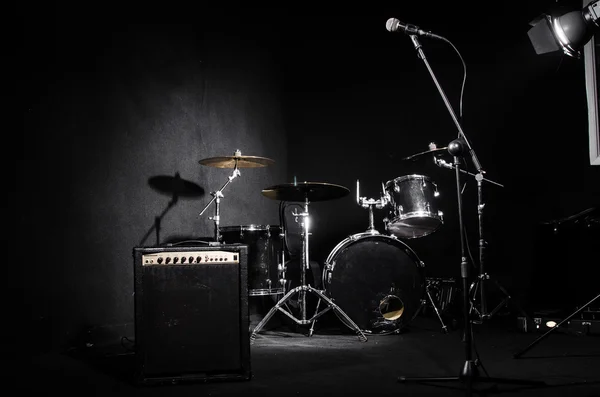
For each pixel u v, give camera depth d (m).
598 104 4.82
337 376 2.91
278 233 4.30
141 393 2.64
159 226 4.32
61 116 3.73
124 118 4.12
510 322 4.60
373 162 5.49
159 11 4.43
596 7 2.80
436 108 5.39
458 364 3.17
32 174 3.56
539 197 5.09
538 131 5.11
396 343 3.86
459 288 4.83
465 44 5.34
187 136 4.58
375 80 5.53
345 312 4.21
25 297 3.48
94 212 3.90
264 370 3.07
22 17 3.55
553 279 4.76
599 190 4.92
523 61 5.18
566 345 3.67
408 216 3.95
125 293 4.08
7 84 3.47
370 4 5.57
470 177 5.25
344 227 5.46
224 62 4.97
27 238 3.52
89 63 3.92
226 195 4.89
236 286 2.86
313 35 5.64
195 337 2.80
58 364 3.25
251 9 5.32
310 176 5.57
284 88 5.63
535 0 5.15
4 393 2.65
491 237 5.18
